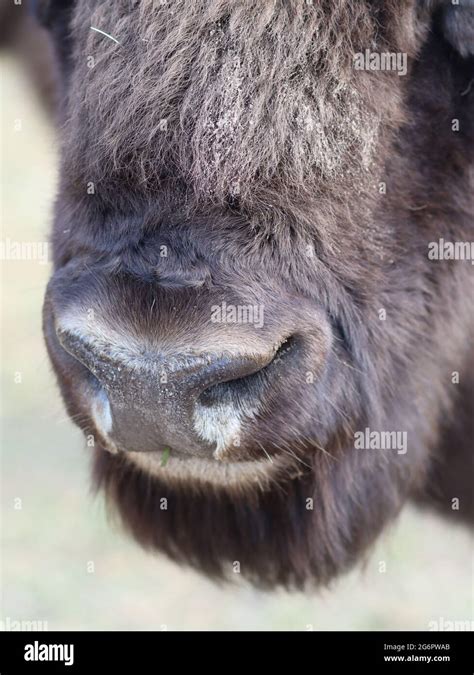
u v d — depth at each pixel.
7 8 1.58
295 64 0.92
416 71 0.98
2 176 3.36
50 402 1.26
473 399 1.22
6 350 2.60
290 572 1.06
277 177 0.92
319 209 0.93
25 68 1.59
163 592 1.87
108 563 1.94
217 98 0.91
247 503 1.02
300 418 0.93
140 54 0.92
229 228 0.92
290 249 0.93
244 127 0.91
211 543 1.05
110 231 0.93
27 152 3.35
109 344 0.91
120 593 1.85
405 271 0.99
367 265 0.97
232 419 0.92
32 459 2.21
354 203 0.95
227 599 1.84
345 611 1.80
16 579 1.86
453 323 1.07
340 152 0.94
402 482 1.11
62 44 1.06
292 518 1.03
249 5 0.91
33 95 1.59
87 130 0.94
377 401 1.00
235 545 1.05
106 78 0.93
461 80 0.99
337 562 1.07
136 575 1.92
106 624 1.75
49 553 1.94
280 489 0.99
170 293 0.91
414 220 0.99
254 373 0.92
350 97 0.94
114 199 0.92
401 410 1.04
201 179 0.91
